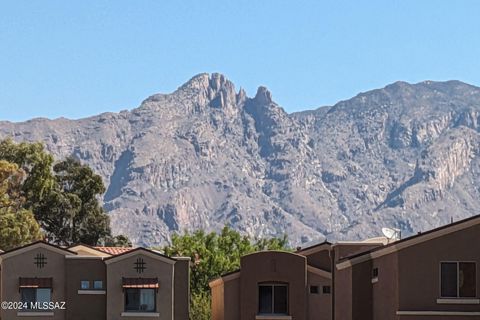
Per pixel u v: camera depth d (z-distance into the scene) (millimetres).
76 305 90312
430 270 67875
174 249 132000
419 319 67625
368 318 73750
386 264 70250
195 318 115938
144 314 90062
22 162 165000
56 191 171500
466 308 67438
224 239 143125
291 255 91500
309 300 92688
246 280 91250
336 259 86750
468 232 67938
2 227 141250
